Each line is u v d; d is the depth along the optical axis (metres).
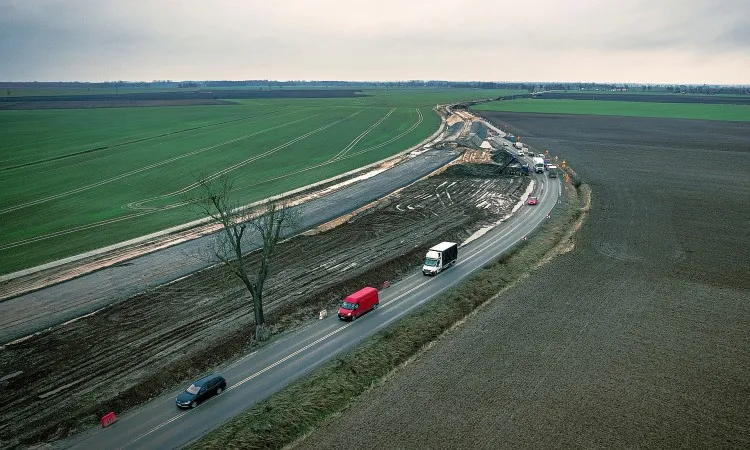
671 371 39.84
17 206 90.75
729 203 89.19
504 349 43.31
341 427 33.75
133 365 40.94
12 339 45.50
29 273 60.59
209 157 134.75
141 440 32.38
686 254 65.56
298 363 41.12
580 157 136.75
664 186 102.69
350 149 147.88
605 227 77.12
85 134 170.00
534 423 33.78
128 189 102.81
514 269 61.44
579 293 54.47
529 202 91.50
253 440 32.19
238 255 46.44
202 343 44.06
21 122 198.12
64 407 35.75
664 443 31.91
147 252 67.00
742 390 37.38
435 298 53.28
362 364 40.69
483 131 174.88
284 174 116.00
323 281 57.50
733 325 47.19
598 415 34.59
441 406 35.72
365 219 82.25
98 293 54.94
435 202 92.75
